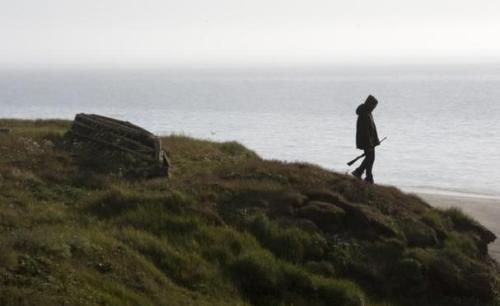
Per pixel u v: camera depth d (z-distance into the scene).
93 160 32.44
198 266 22.42
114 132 34.91
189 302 19.78
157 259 22.31
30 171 29.84
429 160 84.25
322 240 25.56
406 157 87.00
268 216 26.84
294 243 25.09
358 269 24.80
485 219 46.56
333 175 32.75
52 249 19.84
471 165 79.88
